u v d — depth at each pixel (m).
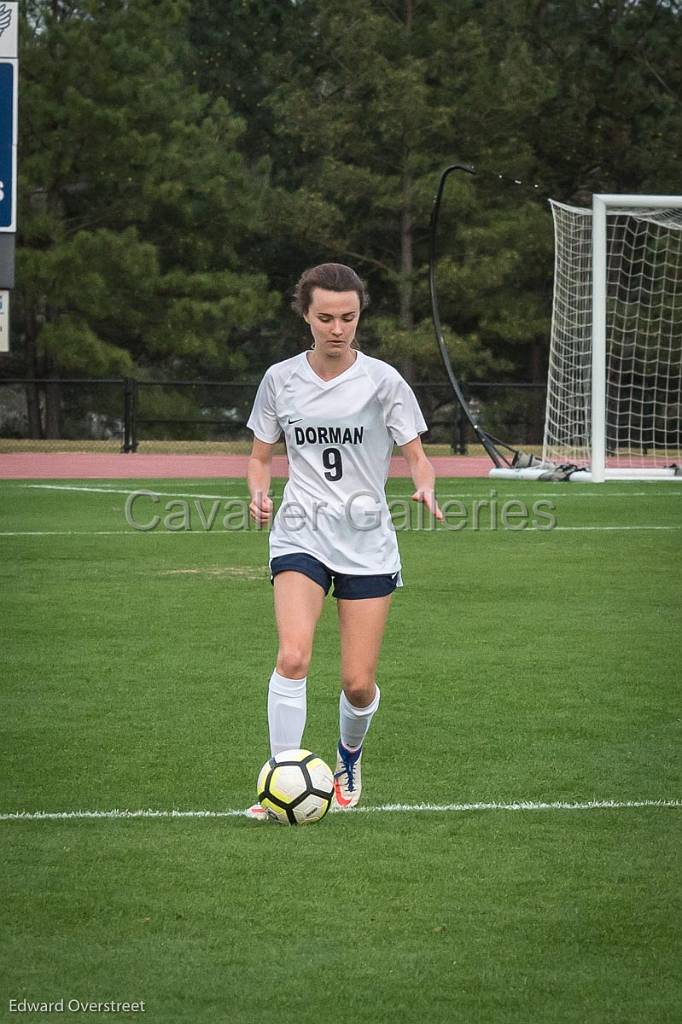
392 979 13.07
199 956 13.58
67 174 128.75
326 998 12.66
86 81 128.00
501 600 37.69
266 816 18.16
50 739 22.62
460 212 137.00
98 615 34.94
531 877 15.86
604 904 15.01
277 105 137.50
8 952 13.67
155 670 28.30
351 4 134.25
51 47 126.94
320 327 17.84
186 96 136.38
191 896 15.19
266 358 152.88
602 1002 12.62
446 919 14.56
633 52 147.62
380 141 139.75
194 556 47.06
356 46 134.62
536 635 32.47
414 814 18.45
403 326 137.00
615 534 54.22
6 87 58.66
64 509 63.88
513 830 17.70
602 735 23.06
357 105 135.75
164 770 20.75
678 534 54.25
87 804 18.91
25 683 27.00
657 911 14.81
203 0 159.38
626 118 149.12
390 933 14.17
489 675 27.95
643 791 19.64
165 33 136.00
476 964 13.42
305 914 14.67
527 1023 12.19
